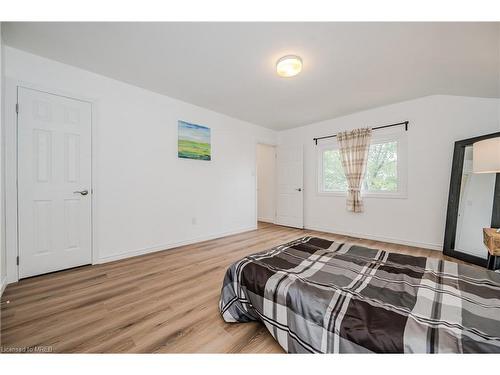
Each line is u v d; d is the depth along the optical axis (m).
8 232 1.93
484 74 2.17
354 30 1.67
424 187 3.04
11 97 1.93
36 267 2.09
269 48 1.92
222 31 1.71
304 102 3.22
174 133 3.12
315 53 1.97
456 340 0.74
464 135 2.76
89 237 2.40
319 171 4.24
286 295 1.12
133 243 2.72
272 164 5.20
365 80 2.50
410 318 0.86
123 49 1.96
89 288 1.87
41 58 2.09
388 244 3.24
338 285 1.14
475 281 1.16
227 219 3.89
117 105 2.58
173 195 3.13
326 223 4.14
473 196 2.55
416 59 2.04
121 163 2.62
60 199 2.22
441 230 2.93
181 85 2.70
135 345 1.20
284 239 3.59
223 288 1.50
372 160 3.56
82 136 2.34
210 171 3.62
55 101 2.17
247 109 3.55
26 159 2.02
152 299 1.69
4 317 1.45
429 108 2.99
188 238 3.30
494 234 1.88
